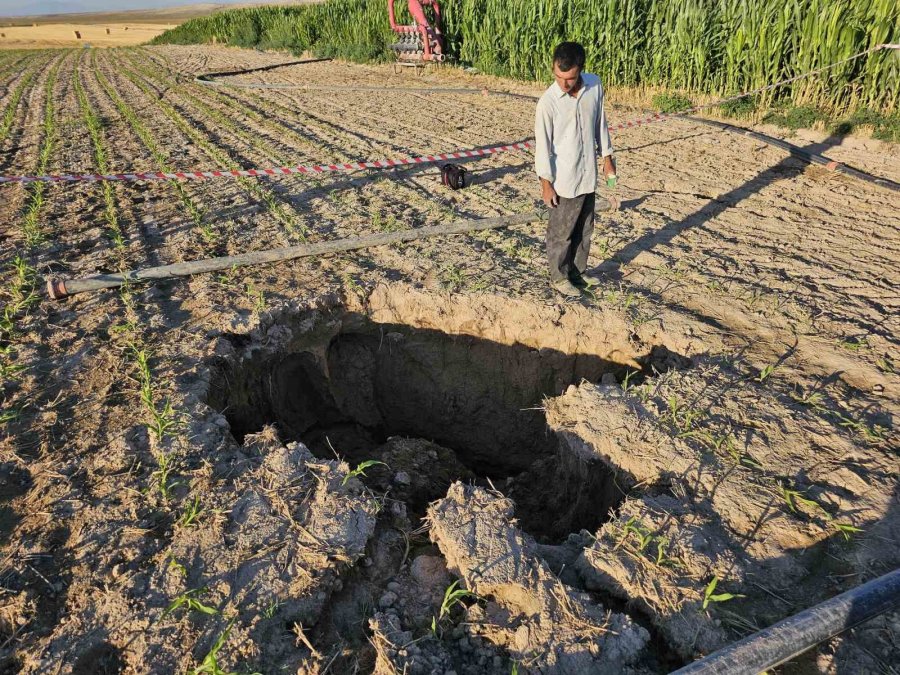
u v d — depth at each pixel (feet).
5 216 23.12
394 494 14.37
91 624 8.05
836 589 8.50
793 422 11.67
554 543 12.50
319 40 78.59
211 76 62.34
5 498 10.14
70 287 16.56
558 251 15.71
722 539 9.26
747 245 19.34
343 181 26.37
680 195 23.76
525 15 45.70
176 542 9.18
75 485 10.37
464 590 8.27
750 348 14.07
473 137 33.19
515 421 17.31
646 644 7.95
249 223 21.94
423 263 18.28
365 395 18.26
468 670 7.75
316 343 16.69
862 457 10.82
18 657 7.74
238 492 10.12
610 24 38.75
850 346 13.91
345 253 19.17
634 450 11.06
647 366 14.89
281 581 8.55
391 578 9.21
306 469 10.62
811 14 29.81
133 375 13.38
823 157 26.45
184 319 15.55
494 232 20.61
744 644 7.01
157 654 7.68
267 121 38.88
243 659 7.62
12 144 34.91
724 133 31.01
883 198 22.65
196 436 11.46
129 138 35.78
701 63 35.35
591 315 15.55
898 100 28.48
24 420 11.97
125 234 21.21
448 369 17.48
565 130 14.24
